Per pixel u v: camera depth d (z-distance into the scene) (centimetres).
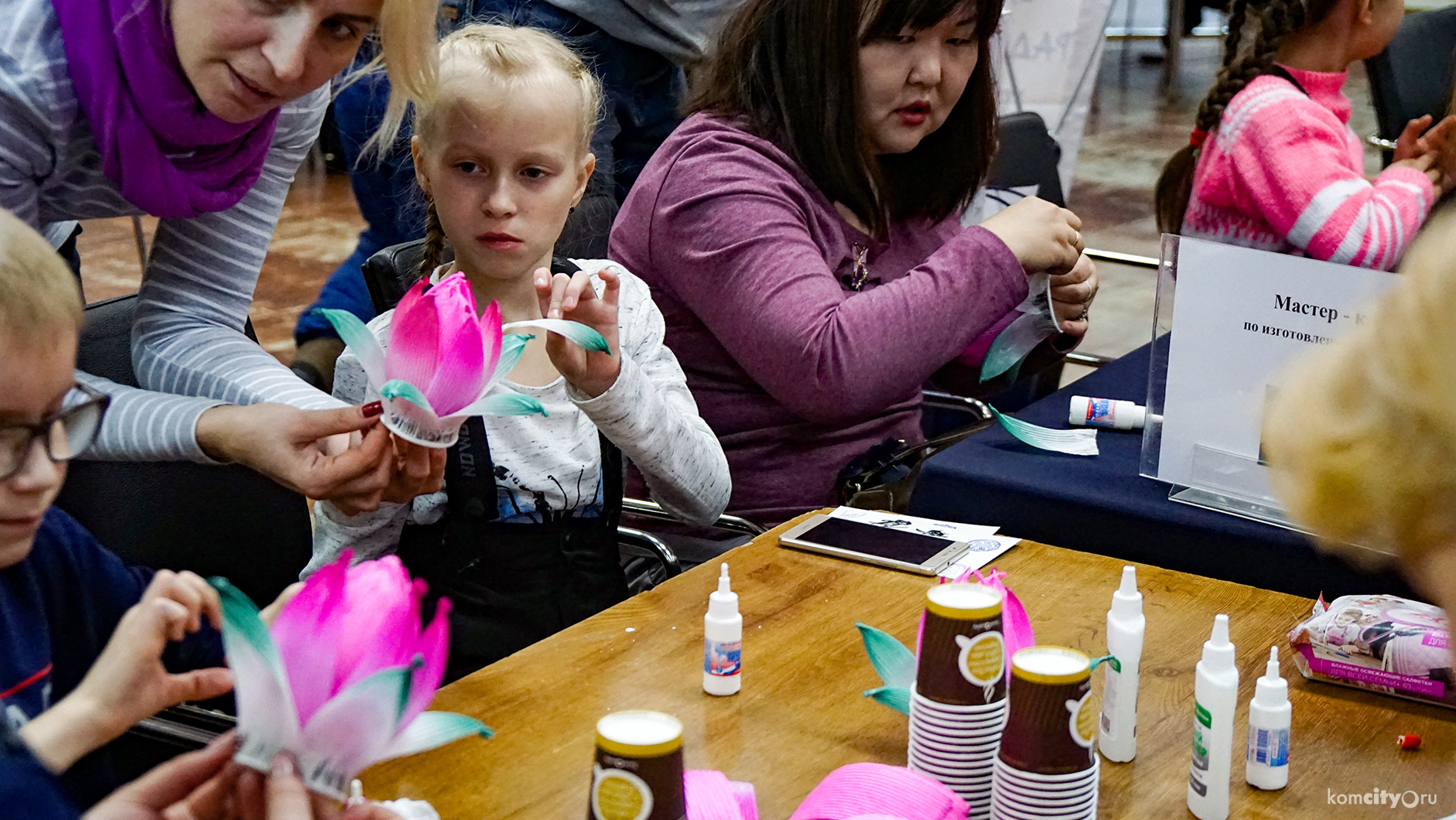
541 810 101
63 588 117
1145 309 471
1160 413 157
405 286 181
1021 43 367
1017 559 150
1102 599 140
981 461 167
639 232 200
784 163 200
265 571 165
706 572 147
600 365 152
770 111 201
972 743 101
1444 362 64
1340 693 122
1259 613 137
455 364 112
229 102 125
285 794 78
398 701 79
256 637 78
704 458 174
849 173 198
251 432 127
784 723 115
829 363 182
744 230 188
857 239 209
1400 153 257
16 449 94
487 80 158
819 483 202
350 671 80
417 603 84
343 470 125
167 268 153
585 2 282
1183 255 152
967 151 215
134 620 84
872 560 148
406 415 115
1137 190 611
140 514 149
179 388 148
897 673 112
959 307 186
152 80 125
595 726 114
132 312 159
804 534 156
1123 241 538
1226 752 100
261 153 145
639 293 182
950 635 100
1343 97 249
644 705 118
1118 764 110
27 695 110
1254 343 148
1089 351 429
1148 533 150
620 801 86
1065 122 372
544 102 159
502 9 286
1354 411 69
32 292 91
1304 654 123
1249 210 242
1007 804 94
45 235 146
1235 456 150
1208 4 812
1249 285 147
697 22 292
